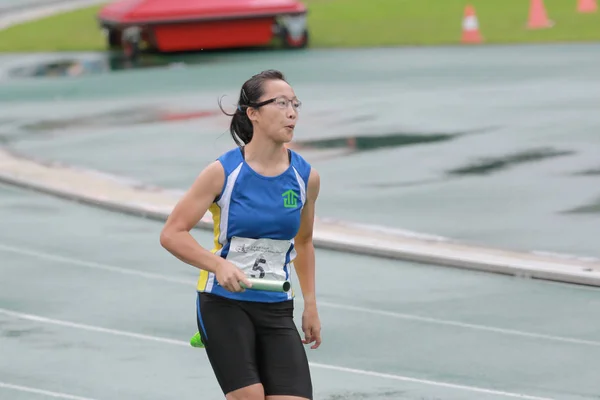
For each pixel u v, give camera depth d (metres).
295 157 16.34
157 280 31.75
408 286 30.66
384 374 23.62
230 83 78.31
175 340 26.22
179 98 71.81
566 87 69.19
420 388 22.67
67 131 59.81
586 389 22.55
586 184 42.75
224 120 61.75
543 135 53.50
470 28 98.44
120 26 97.12
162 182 45.38
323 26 113.38
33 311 28.78
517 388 22.66
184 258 15.74
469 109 62.41
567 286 30.31
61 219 39.72
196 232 36.88
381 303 29.09
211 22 98.25
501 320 27.44
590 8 113.94
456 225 37.03
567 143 51.28
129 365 24.39
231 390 15.76
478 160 48.16
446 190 42.47
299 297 29.70
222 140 55.28
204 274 16.34
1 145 55.72
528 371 23.70
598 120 56.78
